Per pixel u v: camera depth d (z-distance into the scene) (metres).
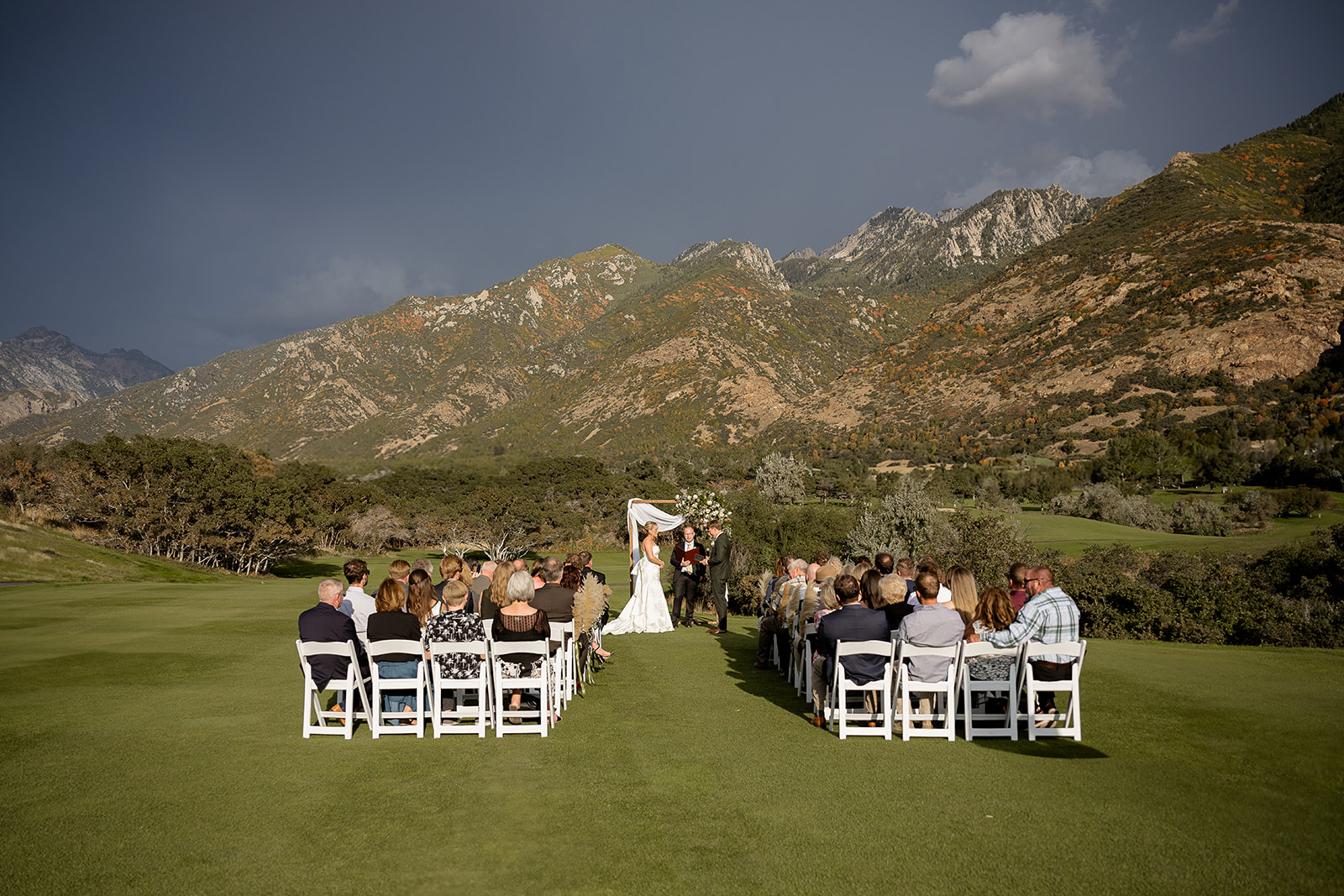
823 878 4.00
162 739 6.59
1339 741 6.23
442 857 4.29
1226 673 8.99
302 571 56.94
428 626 6.90
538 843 4.48
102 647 11.41
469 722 7.32
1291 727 6.64
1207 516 69.31
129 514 46.38
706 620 15.73
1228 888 3.82
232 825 4.75
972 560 35.94
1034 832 4.54
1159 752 6.03
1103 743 6.29
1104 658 10.05
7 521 38.78
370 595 8.30
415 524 78.44
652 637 12.70
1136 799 5.04
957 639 6.57
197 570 44.19
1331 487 88.38
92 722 7.12
